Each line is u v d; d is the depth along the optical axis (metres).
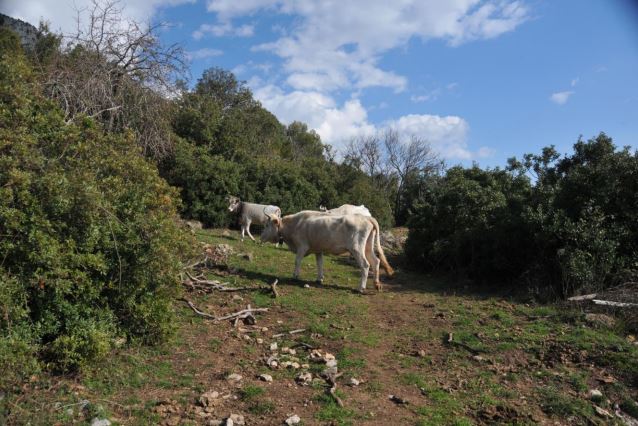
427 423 5.35
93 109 13.25
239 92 35.75
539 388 6.36
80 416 4.89
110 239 6.57
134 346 6.66
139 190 7.42
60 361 5.56
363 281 11.31
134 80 15.27
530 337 7.87
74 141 7.01
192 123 23.12
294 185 23.98
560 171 15.11
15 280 5.34
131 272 6.67
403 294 11.43
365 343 7.75
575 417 5.70
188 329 7.73
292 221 11.92
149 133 15.78
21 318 5.51
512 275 12.02
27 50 18.08
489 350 7.51
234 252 13.71
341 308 9.61
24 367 5.01
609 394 6.25
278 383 6.13
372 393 6.07
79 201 6.04
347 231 11.38
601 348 7.30
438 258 14.63
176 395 5.62
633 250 10.27
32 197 5.65
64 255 5.77
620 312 8.52
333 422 5.21
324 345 7.60
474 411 5.73
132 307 6.72
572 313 8.67
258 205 17.56
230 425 4.98
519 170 16.23
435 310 9.74
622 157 11.11
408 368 6.95
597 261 9.88
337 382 6.31
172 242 7.28
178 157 19.66
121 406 5.21
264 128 37.38
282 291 10.50
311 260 15.21
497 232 11.99
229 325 8.14
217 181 20.06
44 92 12.38
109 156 7.64
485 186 16.42
